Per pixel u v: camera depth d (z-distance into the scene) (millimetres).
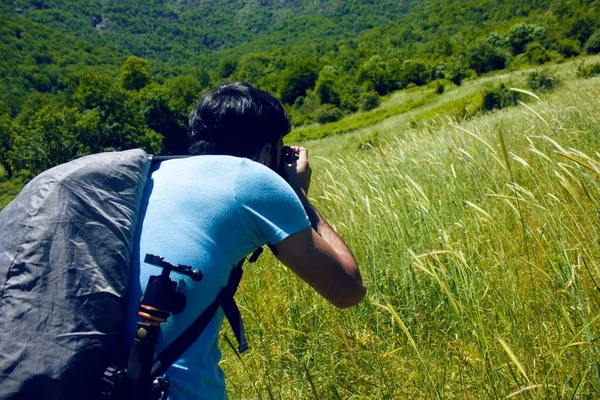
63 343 916
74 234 1021
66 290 958
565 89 10078
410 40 166125
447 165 3641
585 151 3568
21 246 986
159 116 65750
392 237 2822
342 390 1997
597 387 1488
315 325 2480
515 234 2559
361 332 2271
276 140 1431
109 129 53312
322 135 54781
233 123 1340
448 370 1878
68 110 51312
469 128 6766
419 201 2857
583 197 2629
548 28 85375
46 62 161375
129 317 1084
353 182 3568
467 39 110125
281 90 100562
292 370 2271
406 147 4695
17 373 873
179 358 1101
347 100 72125
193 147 1385
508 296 1965
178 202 1178
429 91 64938
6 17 177750
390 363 2010
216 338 1220
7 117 61656
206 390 1146
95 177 1133
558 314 1854
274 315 2730
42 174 1141
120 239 1083
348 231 3195
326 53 170750
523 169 3498
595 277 1928
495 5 170375
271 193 1186
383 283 2604
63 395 896
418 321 2186
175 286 1066
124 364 1039
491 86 22688
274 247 1214
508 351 1238
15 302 934
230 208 1164
